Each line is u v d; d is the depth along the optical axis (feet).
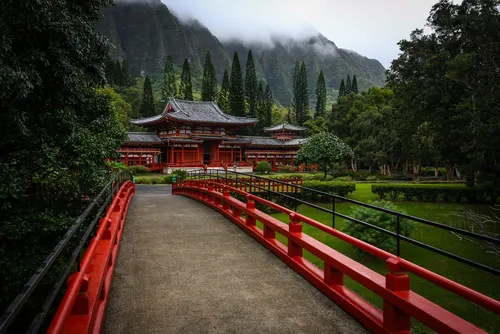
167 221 35.68
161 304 15.51
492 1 67.00
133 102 315.78
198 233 29.78
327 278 16.53
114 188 29.89
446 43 75.46
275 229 23.30
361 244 14.43
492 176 71.92
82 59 24.85
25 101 22.77
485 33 66.59
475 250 43.75
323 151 120.16
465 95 67.41
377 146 179.83
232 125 203.72
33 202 32.78
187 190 71.15
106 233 20.47
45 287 24.07
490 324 26.94
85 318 11.46
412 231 43.55
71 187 33.45
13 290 24.02
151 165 178.29
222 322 13.88
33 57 19.97
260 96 350.02
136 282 18.20
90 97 37.19
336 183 81.15
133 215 40.11
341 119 234.17
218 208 42.11
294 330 13.26
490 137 56.03
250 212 29.04
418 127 92.99
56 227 28.63
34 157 29.12
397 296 11.78
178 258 22.43
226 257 22.66
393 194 87.61
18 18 19.07
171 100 206.39
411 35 79.05
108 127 39.86
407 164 192.85
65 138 30.68
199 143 196.44
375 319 13.05
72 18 22.70
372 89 238.48
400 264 12.11
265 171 192.65
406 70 78.59
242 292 16.85
